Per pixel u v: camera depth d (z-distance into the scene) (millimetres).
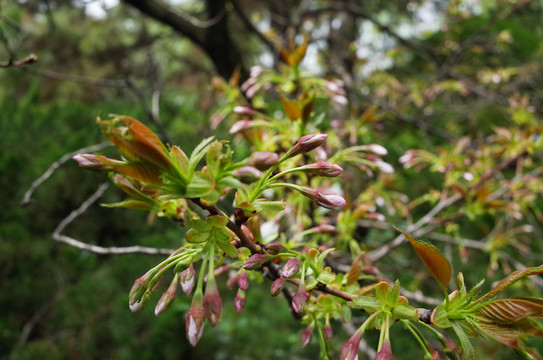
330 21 1179
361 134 409
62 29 1369
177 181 141
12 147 896
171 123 953
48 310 729
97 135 853
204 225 155
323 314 212
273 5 1183
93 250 341
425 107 958
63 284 734
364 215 329
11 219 760
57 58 1433
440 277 158
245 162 143
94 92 1447
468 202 409
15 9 985
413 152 427
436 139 1050
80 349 657
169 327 644
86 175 798
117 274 715
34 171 804
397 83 960
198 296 143
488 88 1071
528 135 421
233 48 851
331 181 340
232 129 290
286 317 792
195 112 1062
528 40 1457
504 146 443
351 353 154
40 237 773
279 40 903
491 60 1257
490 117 1020
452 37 1161
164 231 796
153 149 133
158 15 789
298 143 160
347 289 203
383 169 303
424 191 791
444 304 159
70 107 1008
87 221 800
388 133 987
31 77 1410
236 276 247
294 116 283
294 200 311
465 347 150
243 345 708
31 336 710
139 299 158
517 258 746
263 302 819
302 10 1040
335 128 449
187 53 1691
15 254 713
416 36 1517
